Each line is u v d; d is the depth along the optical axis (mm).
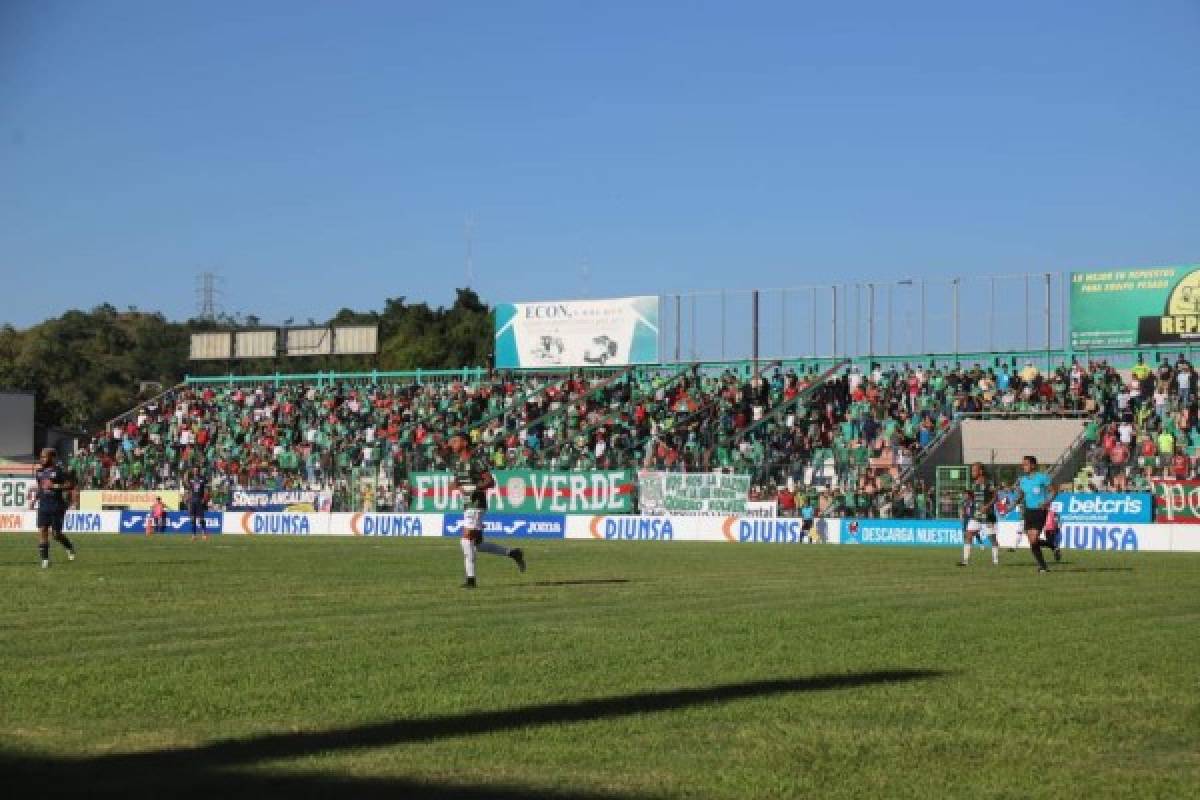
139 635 16766
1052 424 56000
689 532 54812
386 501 62156
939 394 60938
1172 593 23891
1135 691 12625
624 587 25141
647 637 16578
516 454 64438
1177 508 45000
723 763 9594
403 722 11023
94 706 11711
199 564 33156
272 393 78625
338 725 10914
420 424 71000
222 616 19250
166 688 12578
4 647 15570
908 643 16094
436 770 9344
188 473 69062
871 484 53094
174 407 80438
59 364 134500
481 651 15188
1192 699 12203
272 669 13773
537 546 46312
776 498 54156
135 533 63812
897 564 34250
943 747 10164
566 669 13844
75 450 77812
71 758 9719
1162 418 55250
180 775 9180
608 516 56781
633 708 11664
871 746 10172
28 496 68875
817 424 61250
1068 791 8859
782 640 16328
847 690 12625
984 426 57156
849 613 19766
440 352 109000
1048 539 35031
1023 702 12016
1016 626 18047
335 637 16578
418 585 25531
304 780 9031
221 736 10484
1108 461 51188
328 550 42062
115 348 153500
